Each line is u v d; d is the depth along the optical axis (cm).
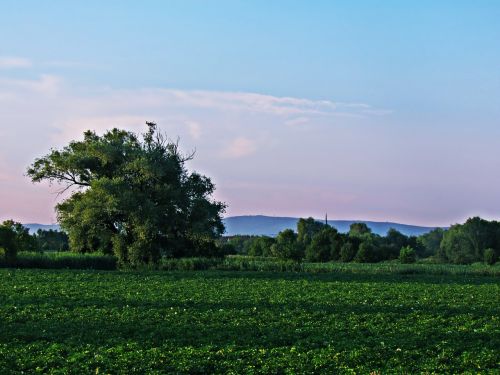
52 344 2431
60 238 12400
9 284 4700
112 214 7656
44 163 8038
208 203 8181
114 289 4425
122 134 8400
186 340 2531
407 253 11181
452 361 2231
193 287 4675
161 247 8044
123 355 2227
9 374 1986
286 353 2316
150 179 7925
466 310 3528
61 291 4200
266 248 13400
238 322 2980
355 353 2266
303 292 4391
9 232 6831
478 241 13750
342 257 12238
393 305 3697
